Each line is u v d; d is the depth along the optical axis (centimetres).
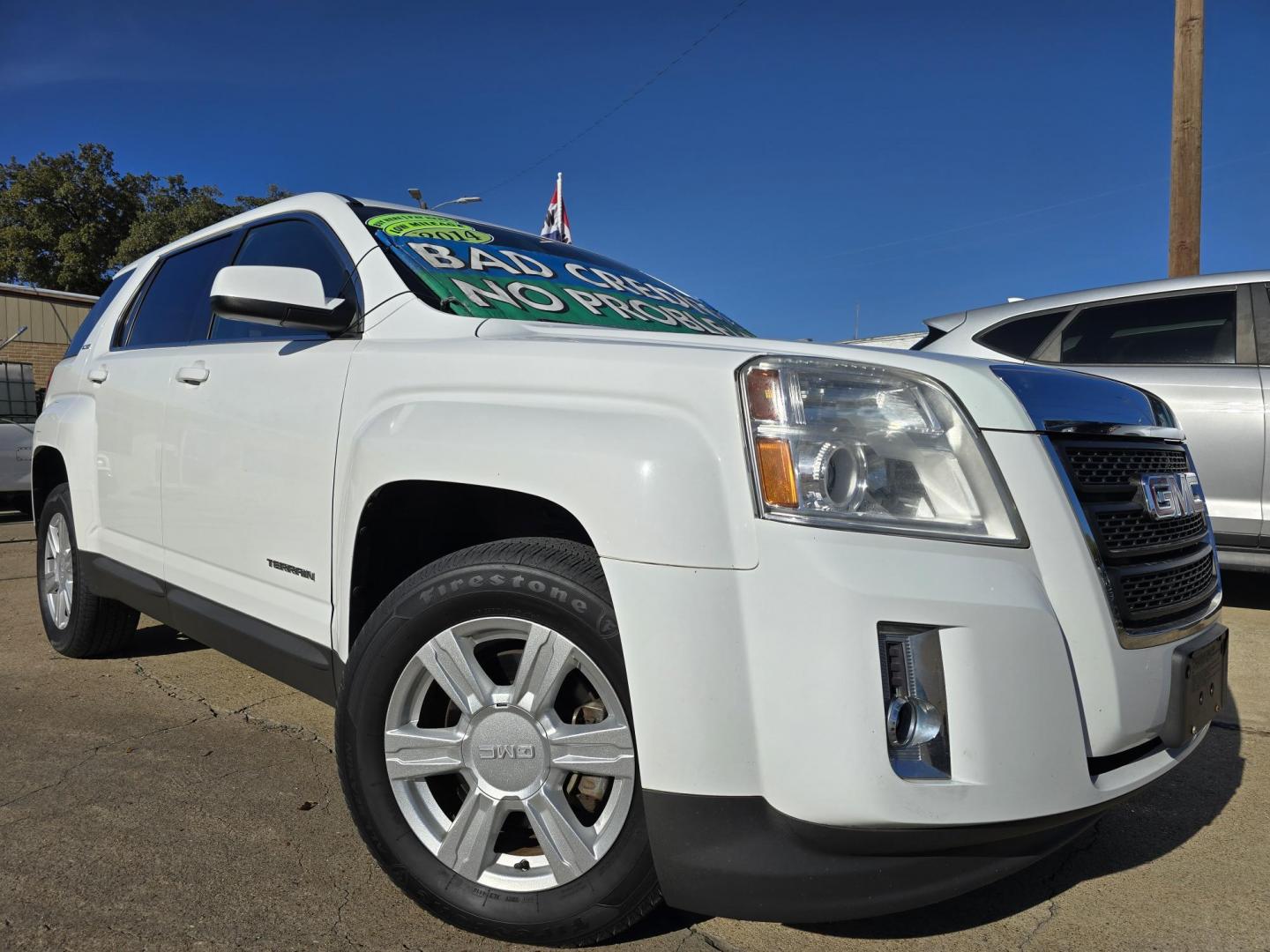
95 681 365
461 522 232
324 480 227
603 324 256
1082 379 203
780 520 158
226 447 265
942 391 171
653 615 163
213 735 306
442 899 188
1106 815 257
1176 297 480
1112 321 495
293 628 238
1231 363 454
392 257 252
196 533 282
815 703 154
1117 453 192
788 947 191
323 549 227
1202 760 296
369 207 282
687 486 163
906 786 153
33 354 2125
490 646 198
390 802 195
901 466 165
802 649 155
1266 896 214
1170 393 460
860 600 153
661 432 169
